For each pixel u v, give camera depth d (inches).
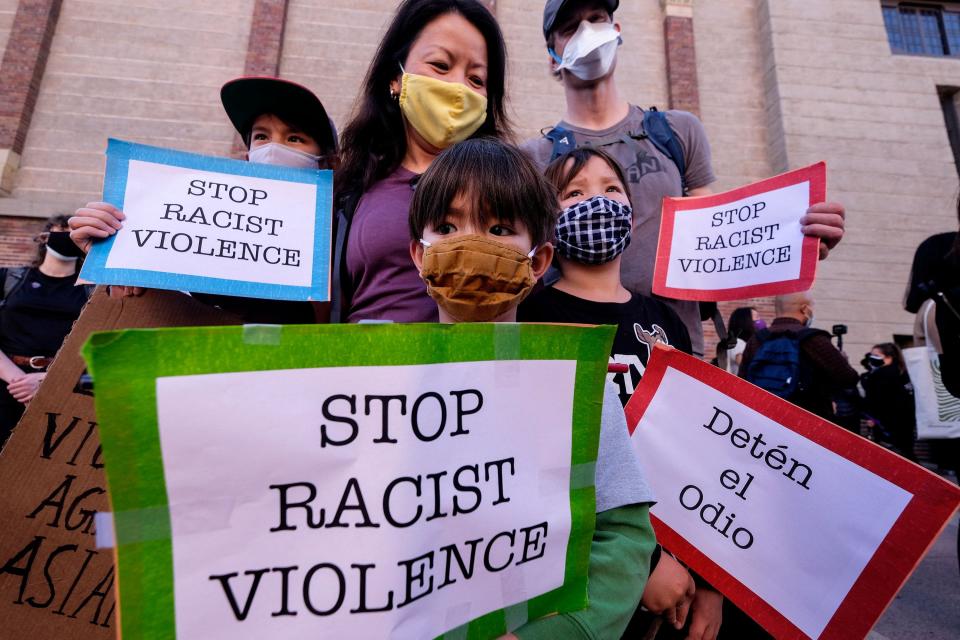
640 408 53.0
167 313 48.3
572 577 33.4
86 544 39.1
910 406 184.9
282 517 25.6
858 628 40.4
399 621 26.8
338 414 27.4
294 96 69.9
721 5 318.0
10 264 240.7
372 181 67.9
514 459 32.1
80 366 42.3
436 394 30.0
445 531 29.3
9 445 39.3
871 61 308.2
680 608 47.1
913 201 292.4
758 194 68.1
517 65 293.3
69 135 260.1
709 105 302.5
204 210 51.6
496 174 43.9
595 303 60.8
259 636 24.5
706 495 48.9
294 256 53.1
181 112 269.7
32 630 37.5
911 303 101.3
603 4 88.0
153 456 23.3
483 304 40.9
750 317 144.3
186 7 282.5
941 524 39.3
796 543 44.5
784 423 47.3
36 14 265.9
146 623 22.7
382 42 72.9
